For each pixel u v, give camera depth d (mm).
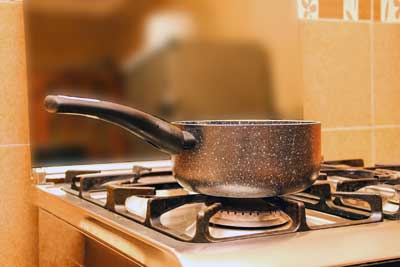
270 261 467
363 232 537
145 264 505
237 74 1099
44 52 938
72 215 691
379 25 1280
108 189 654
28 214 952
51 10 939
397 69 1308
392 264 501
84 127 970
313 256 483
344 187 717
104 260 610
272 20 1129
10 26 930
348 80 1244
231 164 570
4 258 939
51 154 947
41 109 939
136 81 1009
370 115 1276
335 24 1222
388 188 756
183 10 1043
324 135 1221
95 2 971
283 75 1146
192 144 587
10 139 938
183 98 1051
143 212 661
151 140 578
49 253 807
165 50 1031
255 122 697
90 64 972
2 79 927
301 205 546
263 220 588
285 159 574
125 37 997
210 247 479
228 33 1086
